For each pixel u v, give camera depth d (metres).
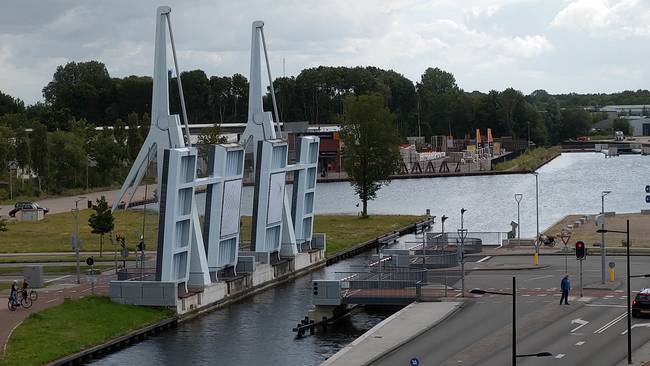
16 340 100.00
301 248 161.38
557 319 104.75
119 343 104.88
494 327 101.56
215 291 126.75
